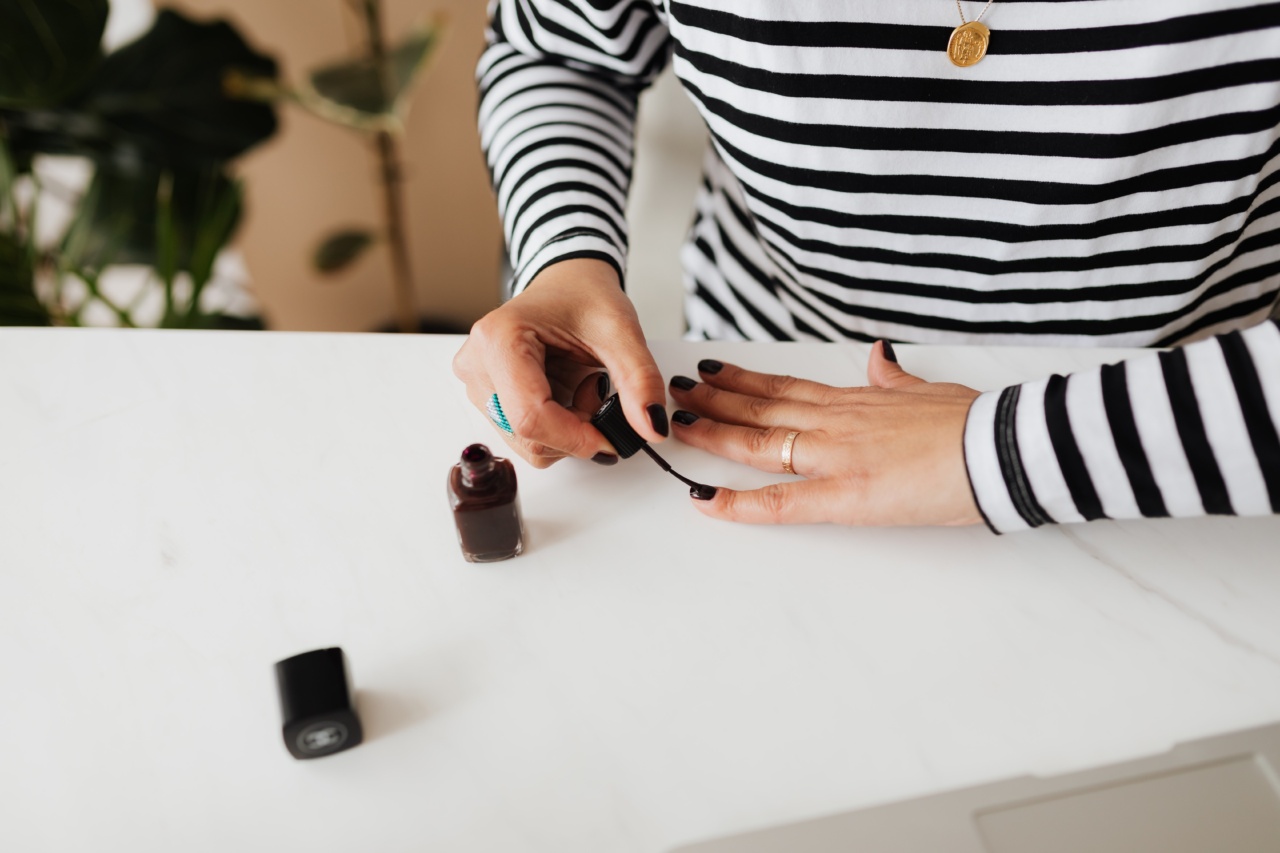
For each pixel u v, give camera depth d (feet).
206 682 2.03
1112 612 2.10
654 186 3.19
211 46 4.42
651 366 2.26
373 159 5.04
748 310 2.99
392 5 4.59
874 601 2.11
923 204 2.55
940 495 2.14
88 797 1.92
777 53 2.42
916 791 1.93
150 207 4.69
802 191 2.58
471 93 4.93
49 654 2.06
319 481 2.28
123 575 2.15
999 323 2.72
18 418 2.37
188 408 2.39
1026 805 1.87
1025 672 2.03
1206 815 1.86
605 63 2.78
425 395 2.42
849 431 2.23
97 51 4.01
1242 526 2.20
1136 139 2.35
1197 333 2.76
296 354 2.49
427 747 1.97
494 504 2.07
